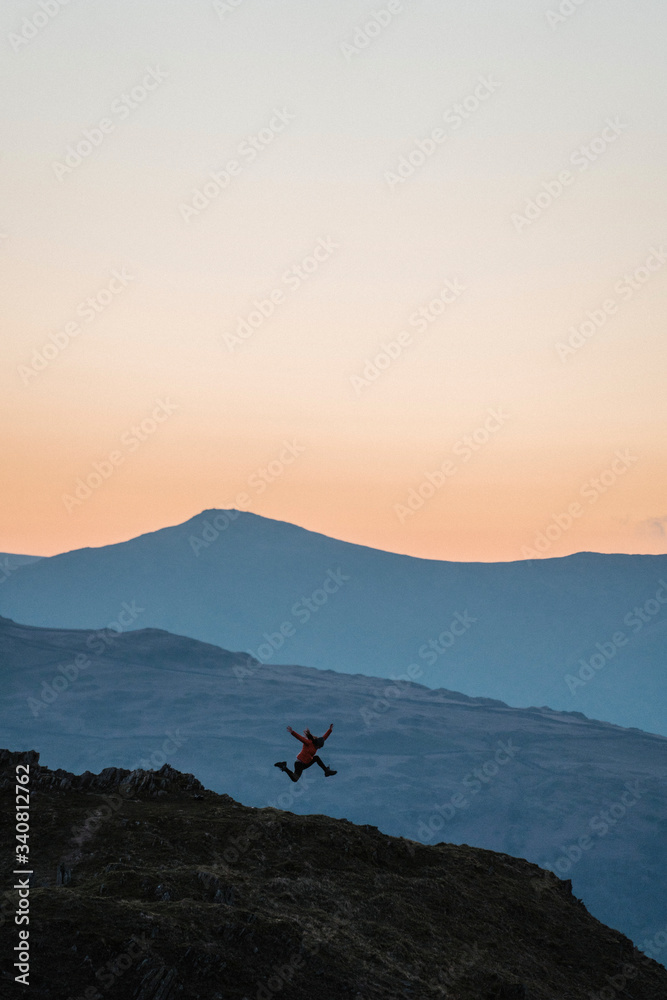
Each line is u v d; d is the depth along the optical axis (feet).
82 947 74.13
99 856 95.40
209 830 106.73
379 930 93.86
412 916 100.37
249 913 85.40
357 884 104.27
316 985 78.84
